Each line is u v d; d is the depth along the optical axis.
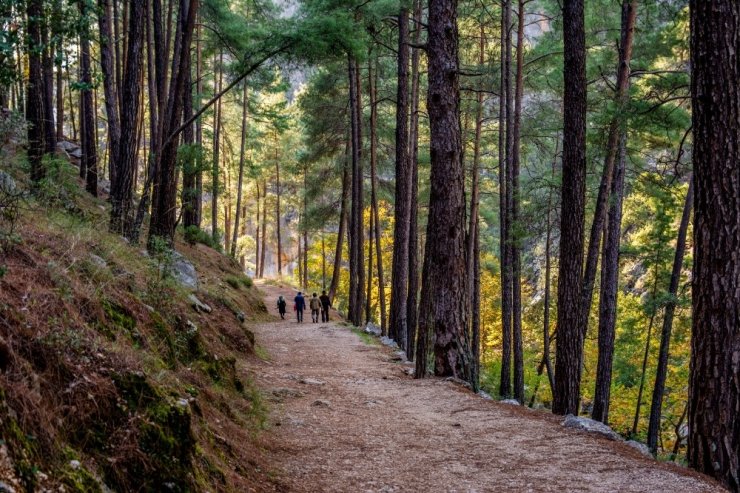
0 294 3.62
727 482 6.45
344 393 10.34
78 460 2.97
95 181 19.16
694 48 6.79
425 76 27.36
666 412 27.45
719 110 6.57
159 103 14.70
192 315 9.75
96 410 3.39
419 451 6.80
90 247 7.00
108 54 16.69
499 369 25.83
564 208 10.97
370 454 6.56
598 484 5.67
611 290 16.42
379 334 22.91
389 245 44.72
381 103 28.06
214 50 24.95
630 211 24.28
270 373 11.16
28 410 2.84
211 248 29.11
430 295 12.55
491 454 6.72
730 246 6.54
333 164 30.20
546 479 5.81
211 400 6.30
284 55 12.79
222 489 4.11
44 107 16.42
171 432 3.81
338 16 12.66
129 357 4.21
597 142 13.74
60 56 8.39
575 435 7.63
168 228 14.52
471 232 22.47
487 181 30.73
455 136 12.35
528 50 20.41
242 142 37.53
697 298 6.85
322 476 5.64
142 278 8.02
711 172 6.64
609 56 17.91
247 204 57.91
